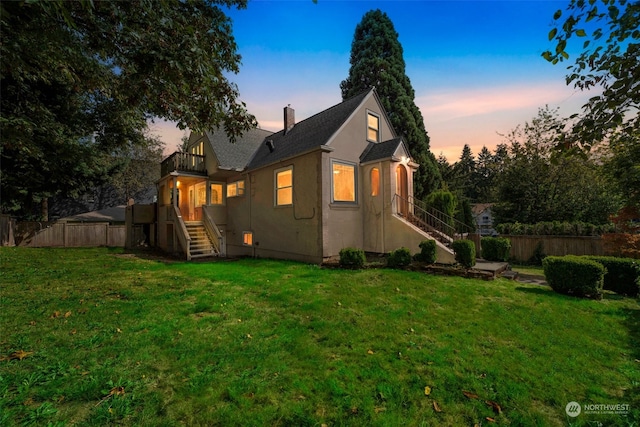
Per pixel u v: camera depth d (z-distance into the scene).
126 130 11.55
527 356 3.56
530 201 15.95
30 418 2.29
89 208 32.81
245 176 14.25
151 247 17.72
